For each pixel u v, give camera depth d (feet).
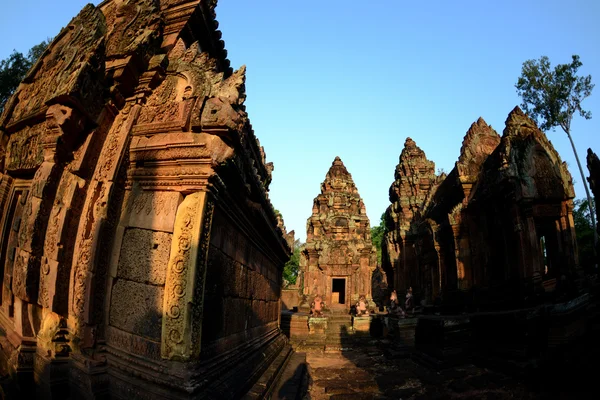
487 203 62.08
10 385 18.78
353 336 73.31
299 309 100.17
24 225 20.51
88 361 16.80
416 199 110.63
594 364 28.53
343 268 104.42
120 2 24.56
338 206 115.65
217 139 17.83
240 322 24.90
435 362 44.01
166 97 20.39
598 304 34.76
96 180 19.52
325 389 35.78
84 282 18.19
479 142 72.28
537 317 36.37
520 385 33.14
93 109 19.67
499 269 59.72
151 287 17.24
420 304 88.58
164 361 15.67
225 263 21.20
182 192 17.81
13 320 23.13
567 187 52.19
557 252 52.95
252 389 21.86
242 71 19.06
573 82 81.71
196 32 25.85
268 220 33.30
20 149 24.49
